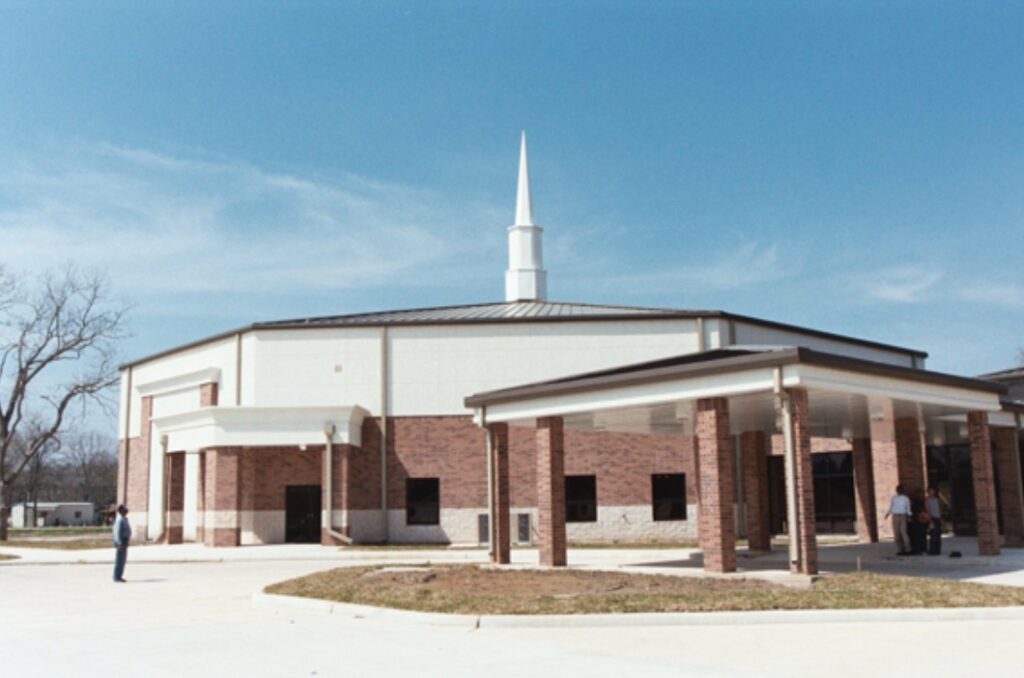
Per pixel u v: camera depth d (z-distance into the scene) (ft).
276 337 127.24
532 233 165.17
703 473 66.28
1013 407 92.48
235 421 117.08
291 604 56.08
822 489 133.59
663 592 52.95
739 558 83.56
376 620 49.29
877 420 86.99
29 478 330.54
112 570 90.53
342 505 115.96
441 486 122.31
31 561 102.94
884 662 36.06
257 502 124.57
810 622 46.39
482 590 56.80
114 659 38.81
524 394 78.23
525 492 120.98
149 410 145.79
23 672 36.29
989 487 78.38
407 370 125.08
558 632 44.29
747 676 33.68
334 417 117.29
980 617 47.03
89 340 167.02
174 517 131.34
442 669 35.63
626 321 123.65
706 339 122.01
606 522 119.75
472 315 137.69
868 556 81.46
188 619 51.26
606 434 121.39
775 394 62.90
